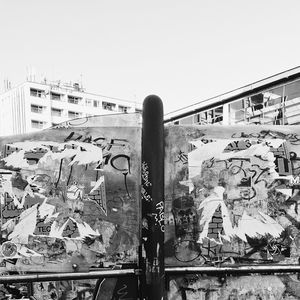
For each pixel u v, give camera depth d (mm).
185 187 3027
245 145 3107
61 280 2922
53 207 3018
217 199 3033
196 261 2961
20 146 3104
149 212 2750
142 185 2793
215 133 3117
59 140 3104
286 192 3070
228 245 2988
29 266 2957
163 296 2740
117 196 3016
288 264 2994
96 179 3039
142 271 2766
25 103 66125
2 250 2980
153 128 2783
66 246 2973
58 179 3049
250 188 3057
